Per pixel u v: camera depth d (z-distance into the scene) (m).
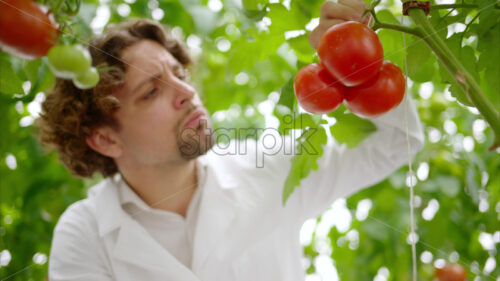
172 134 0.75
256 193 0.91
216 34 1.21
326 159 0.96
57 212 1.04
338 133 0.61
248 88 1.19
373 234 1.21
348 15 0.56
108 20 1.08
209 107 1.13
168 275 0.82
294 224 0.95
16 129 0.99
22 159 1.04
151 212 0.93
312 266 1.36
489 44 0.53
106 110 0.73
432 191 1.16
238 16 1.14
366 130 0.61
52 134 0.95
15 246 0.89
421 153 1.19
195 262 0.83
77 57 0.37
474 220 1.14
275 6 0.63
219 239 0.85
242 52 0.73
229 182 0.93
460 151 1.20
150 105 0.72
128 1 1.14
